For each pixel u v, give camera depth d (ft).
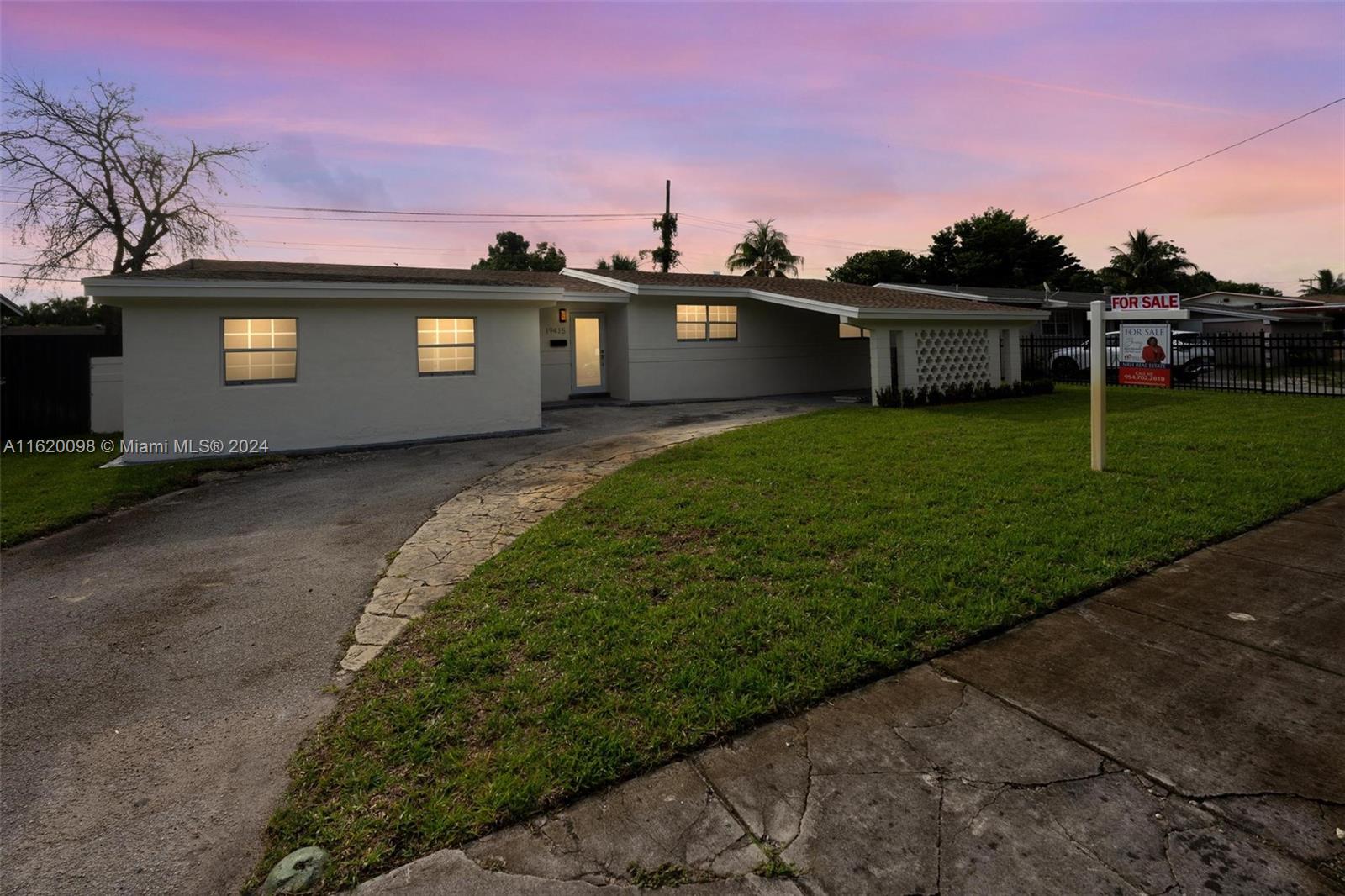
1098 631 11.25
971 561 14.15
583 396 53.36
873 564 14.28
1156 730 8.48
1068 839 6.68
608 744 8.43
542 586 14.16
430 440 36.96
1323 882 6.02
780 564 14.53
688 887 6.28
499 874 6.53
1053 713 8.95
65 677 11.42
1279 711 8.79
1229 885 6.02
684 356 53.31
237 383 33.40
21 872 6.86
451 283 37.52
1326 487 19.61
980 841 6.70
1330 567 13.74
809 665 10.19
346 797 7.79
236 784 8.32
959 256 148.46
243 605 14.55
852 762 8.09
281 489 26.50
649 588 13.71
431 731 8.96
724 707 9.13
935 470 23.43
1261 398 44.11
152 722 9.89
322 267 52.37
